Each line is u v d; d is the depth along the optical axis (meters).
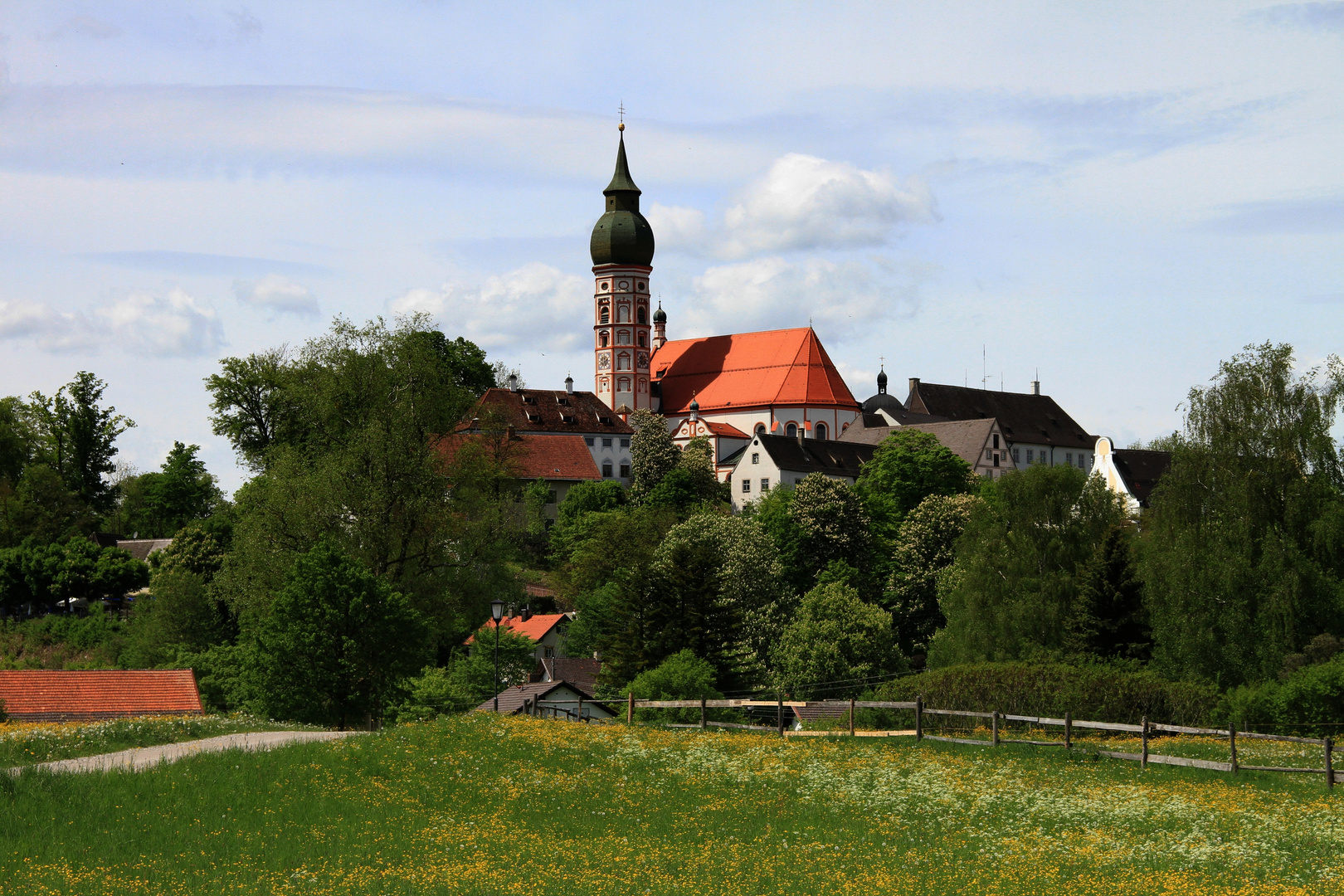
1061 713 50.22
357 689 57.00
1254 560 67.75
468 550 75.12
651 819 28.31
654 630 81.94
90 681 59.22
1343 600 65.56
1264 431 70.12
